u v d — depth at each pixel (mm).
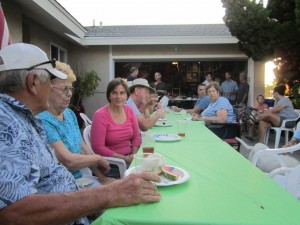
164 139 2725
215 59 10469
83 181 2318
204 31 10703
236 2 8305
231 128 4855
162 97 7359
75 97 9695
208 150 2328
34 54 1384
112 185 1249
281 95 6730
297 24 7230
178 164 1898
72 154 2238
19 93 1373
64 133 2303
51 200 1108
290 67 8672
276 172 2631
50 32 8461
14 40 5730
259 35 8344
